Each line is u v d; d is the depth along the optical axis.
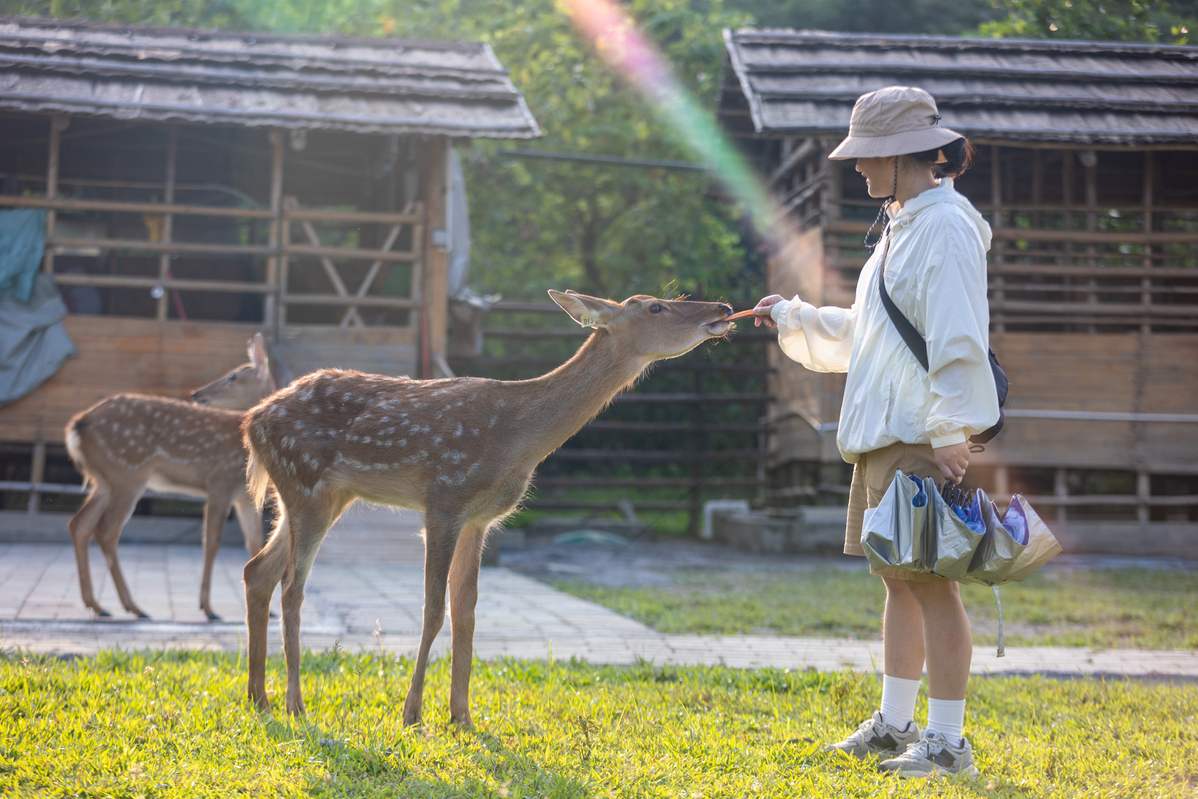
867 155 3.74
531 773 3.30
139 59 12.02
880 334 3.67
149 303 12.16
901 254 3.63
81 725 3.51
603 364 4.36
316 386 4.43
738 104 15.45
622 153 19.19
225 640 5.96
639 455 15.44
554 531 14.85
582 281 20.61
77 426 6.96
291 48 13.12
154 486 7.17
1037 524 3.26
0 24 12.52
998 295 13.12
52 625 6.30
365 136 13.48
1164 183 14.81
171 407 7.17
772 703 4.59
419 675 3.95
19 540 11.08
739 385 17.39
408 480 4.16
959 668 3.56
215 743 3.45
